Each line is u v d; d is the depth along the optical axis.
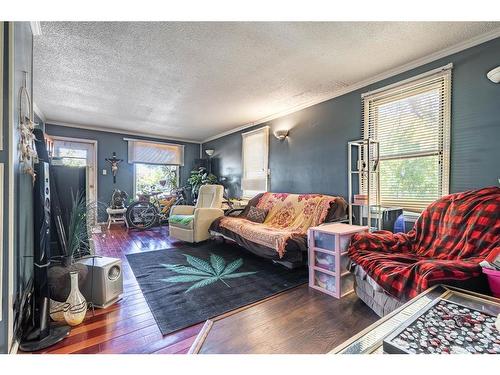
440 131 2.38
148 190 6.16
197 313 1.80
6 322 1.26
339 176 3.34
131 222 5.08
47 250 1.57
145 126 5.33
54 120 4.83
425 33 2.07
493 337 0.80
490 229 1.51
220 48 2.30
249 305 1.91
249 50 2.34
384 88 2.80
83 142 5.32
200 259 3.11
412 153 2.59
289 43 2.22
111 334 1.55
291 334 1.51
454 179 2.27
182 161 6.63
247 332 1.53
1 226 1.26
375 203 2.89
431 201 2.46
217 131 5.83
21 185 1.52
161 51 2.35
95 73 2.81
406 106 2.65
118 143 5.73
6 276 1.27
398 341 0.78
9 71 1.31
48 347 1.41
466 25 1.96
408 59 2.51
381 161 2.86
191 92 3.39
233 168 5.64
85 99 3.66
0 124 1.27
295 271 2.69
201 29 2.02
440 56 2.36
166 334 1.55
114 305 1.92
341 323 1.64
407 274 1.41
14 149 1.35
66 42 2.20
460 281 1.24
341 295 2.05
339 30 2.03
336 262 2.04
